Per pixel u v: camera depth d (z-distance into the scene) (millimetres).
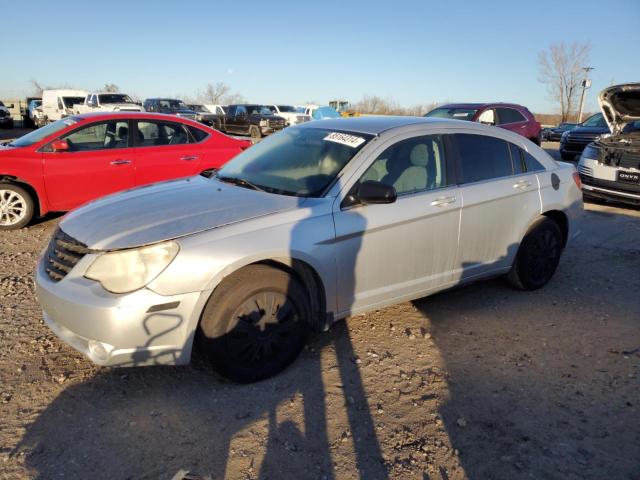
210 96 59094
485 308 4539
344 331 3994
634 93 7879
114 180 7016
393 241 3639
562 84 53906
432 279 3980
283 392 3164
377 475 2516
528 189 4527
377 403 3090
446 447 2727
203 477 2221
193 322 2912
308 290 3428
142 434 2744
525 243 4668
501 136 4520
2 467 2467
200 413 2932
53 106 28188
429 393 3217
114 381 3219
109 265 2844
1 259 5512
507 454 2688
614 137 8844
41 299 3105
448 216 3918
